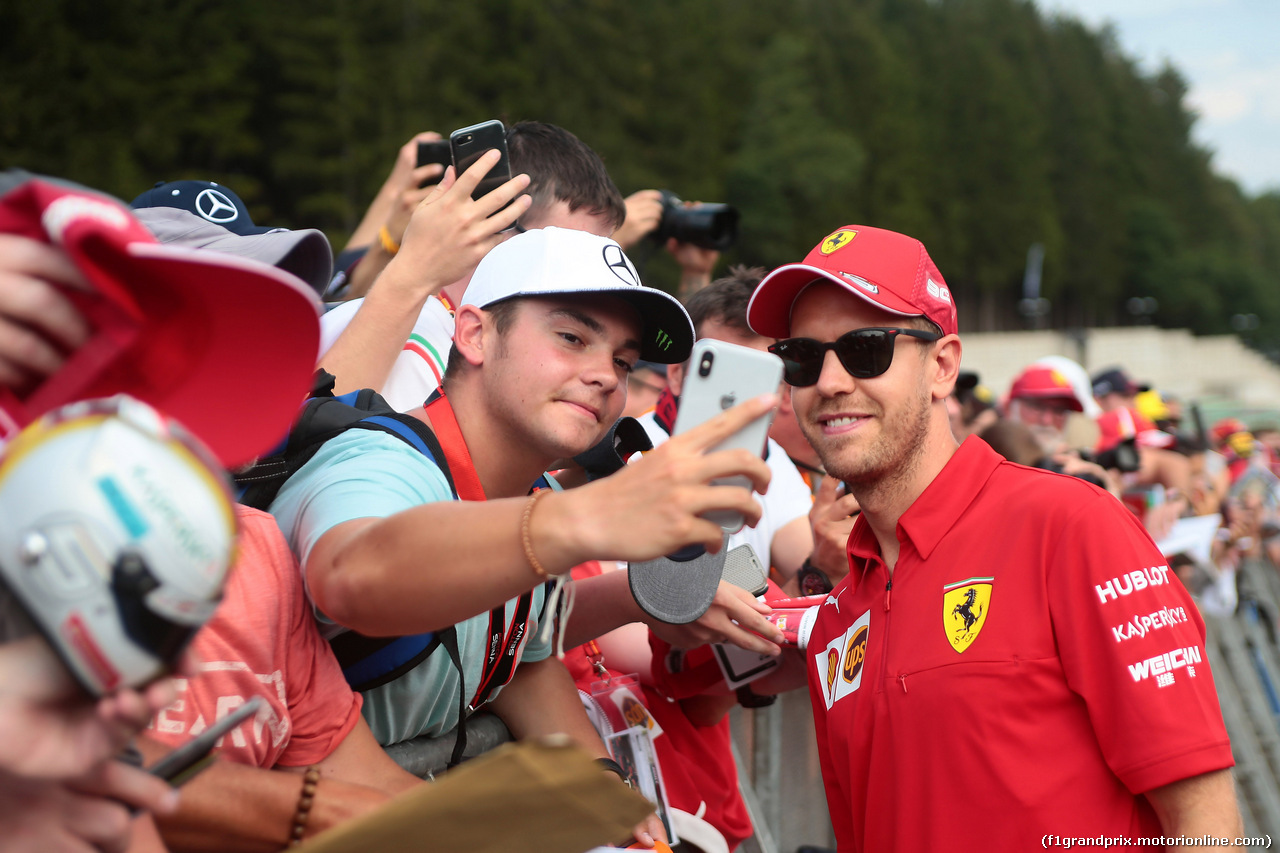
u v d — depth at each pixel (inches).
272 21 1402.6
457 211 82.7
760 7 2753.4
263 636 50.1
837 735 69.9
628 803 40.3
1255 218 5551.2
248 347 31.8
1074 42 4114.2
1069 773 60.1
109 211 28.6
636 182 1804.9
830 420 68.3
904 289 67.1
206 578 27.7
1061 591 61.0
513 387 63.7
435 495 58.6
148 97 1244.5
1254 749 173.3
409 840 37.0
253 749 49.5
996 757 60.4
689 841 86.5
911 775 63.1
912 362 67.2
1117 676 58.8
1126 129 4062.5
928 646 63.8
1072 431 202.8
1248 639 209.8
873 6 3383.4
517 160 99.0
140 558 26.4
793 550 106.2
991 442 138.1
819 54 2763.3
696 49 2234.3
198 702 47.9
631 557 41.5
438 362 94.9
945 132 3157.0
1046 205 3277.6
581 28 1840.6
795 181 2391.7
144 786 31.8
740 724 111.4
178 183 77.7
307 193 1457.9
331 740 54.1
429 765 65.1
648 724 86.0
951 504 66.0
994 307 3253.0
